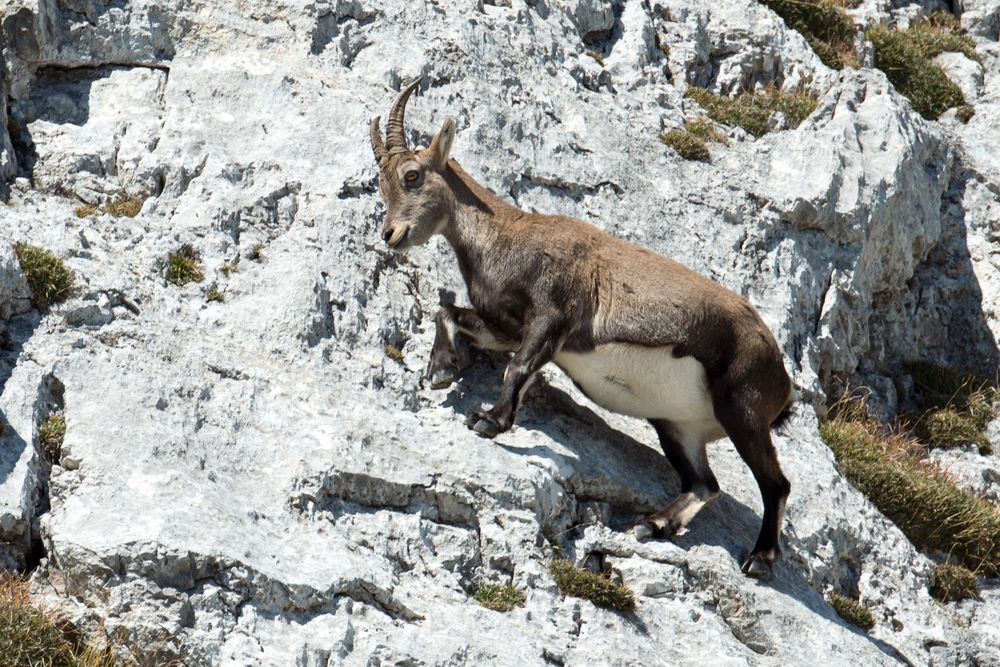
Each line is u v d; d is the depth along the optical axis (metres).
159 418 26.84
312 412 28.66
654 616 28.08
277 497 26.47
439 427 29.47
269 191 34.16
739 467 34.38
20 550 24.38
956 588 36.97
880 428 44.16
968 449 45.09
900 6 64.06
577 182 39.59
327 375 29.98
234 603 23.58
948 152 51.16
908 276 47.78
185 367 28.39
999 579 38.59
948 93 56.88
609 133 41.88
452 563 27.06
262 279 31.80
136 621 22.97
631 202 40.19
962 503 39.50
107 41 36.62
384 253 33.91
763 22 50.44
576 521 29.61
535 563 27.55
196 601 23.34
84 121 35.47
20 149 34.12
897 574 34.97
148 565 23.31
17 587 23.52
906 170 46.69
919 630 33.91
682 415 30.70
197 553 23.59
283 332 30.31
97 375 27.27
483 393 31.38
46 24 35.50
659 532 29.72
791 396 31.77
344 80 38.31
